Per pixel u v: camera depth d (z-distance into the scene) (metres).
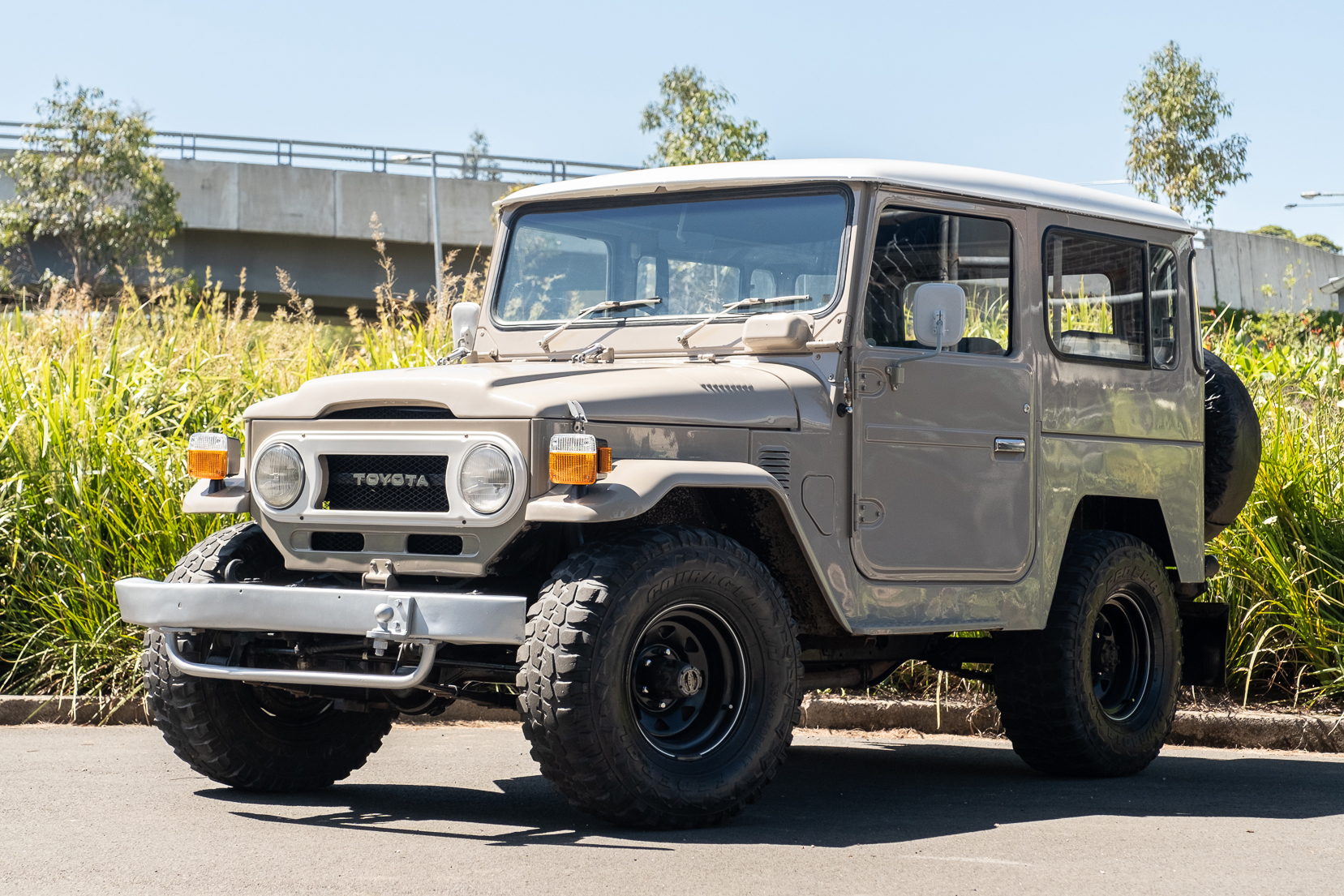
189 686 4.80
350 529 4.57
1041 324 5.61
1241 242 27.55
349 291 34.50
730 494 4.71
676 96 24.92
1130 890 3.74
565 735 4.10
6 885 3.60
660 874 3.76
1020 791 5.51
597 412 4.35
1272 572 7.47
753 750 4.48
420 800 5.01
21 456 7.63
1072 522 6.14
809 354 4.97
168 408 8.21
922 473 5.15
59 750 6.09
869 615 4.96
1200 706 7.36
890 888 3.68
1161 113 27.86
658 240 5.40
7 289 24.09
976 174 5.46
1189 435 6.32
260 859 3.92
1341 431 8.19
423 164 31.23
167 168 32.66
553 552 4.64
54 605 7.30
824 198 5.10
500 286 5.77
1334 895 3.72
